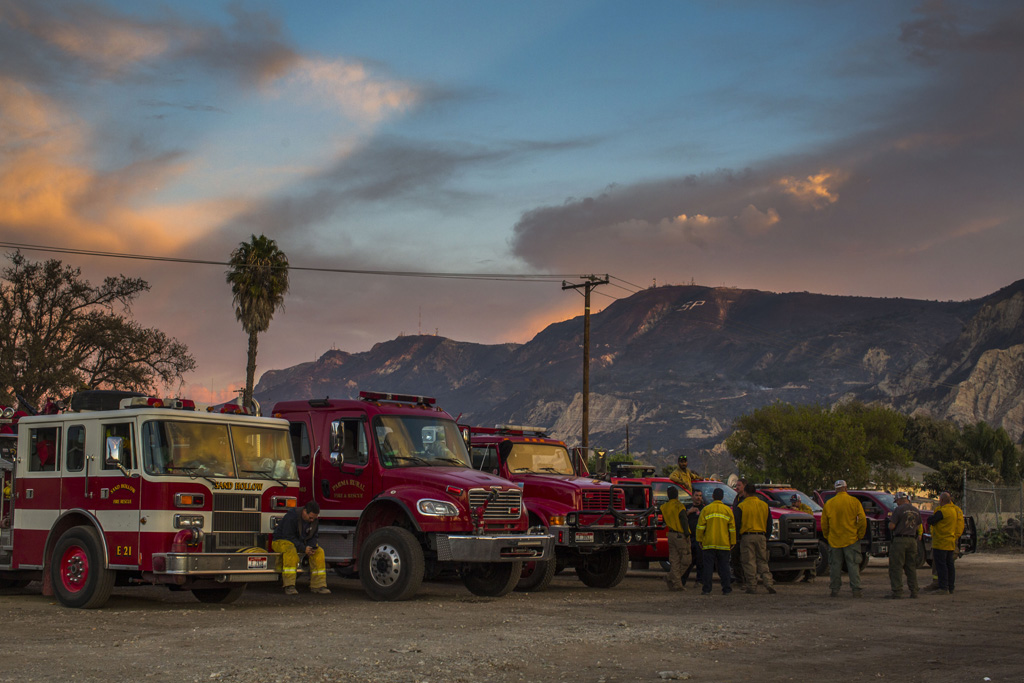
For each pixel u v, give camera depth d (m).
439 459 16.69
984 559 29.05
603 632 11.51
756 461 66.31
